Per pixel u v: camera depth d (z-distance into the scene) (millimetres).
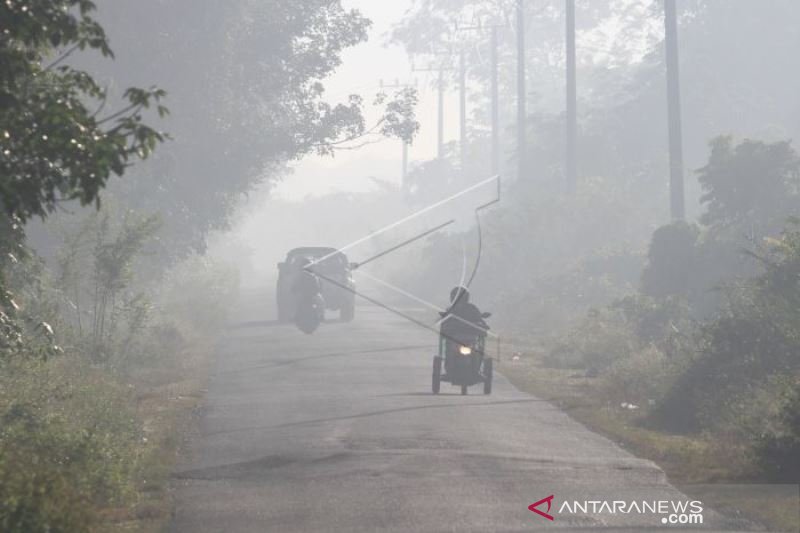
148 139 30891
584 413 60375
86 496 35062
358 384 72562
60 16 32438
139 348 85688
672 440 51531
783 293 65688
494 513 36000
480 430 53188
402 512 36156
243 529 34344
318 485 40719
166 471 43625
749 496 38688
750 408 51750
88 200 30516
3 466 31688
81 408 51281
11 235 49375
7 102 31250
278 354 93188
